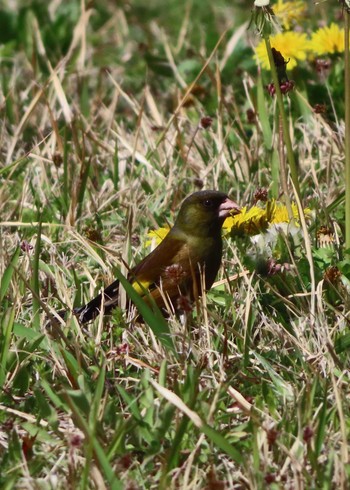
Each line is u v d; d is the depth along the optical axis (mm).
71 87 16484
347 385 8266
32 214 12367
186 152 13711
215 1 21094
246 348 8656
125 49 18812
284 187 10383
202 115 14617
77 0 20281
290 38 14250
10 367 8781
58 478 7297
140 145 13891
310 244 10039
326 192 12211
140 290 9727
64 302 9977
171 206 12422
